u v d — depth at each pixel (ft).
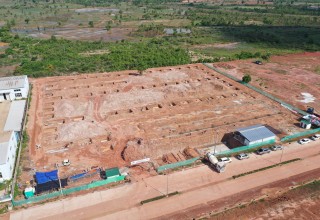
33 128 198.80
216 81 279.90
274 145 180.04
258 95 250.37
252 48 424.46
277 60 348.59
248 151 175.83
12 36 457.27
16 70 301.63
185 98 244.01
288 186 148.77
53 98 243.81
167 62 326.65
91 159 168.04
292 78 290.15
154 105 231.91
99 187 148.15
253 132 183.52
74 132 188.96
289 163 165.89
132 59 337.93
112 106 226.99
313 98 247.91
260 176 155.94
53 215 132.05
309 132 193.06
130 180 152.56
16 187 145.59
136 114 215.31
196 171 159.63
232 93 254.47
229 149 181.06
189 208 135.74
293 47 427.33
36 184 146.00
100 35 492.95
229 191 145.89
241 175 156.04
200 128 196.65
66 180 148.05
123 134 189.37
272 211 133.18
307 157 171.42
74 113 217.56
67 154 171.73
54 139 186.19
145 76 289.33
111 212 133.90
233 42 460.96
